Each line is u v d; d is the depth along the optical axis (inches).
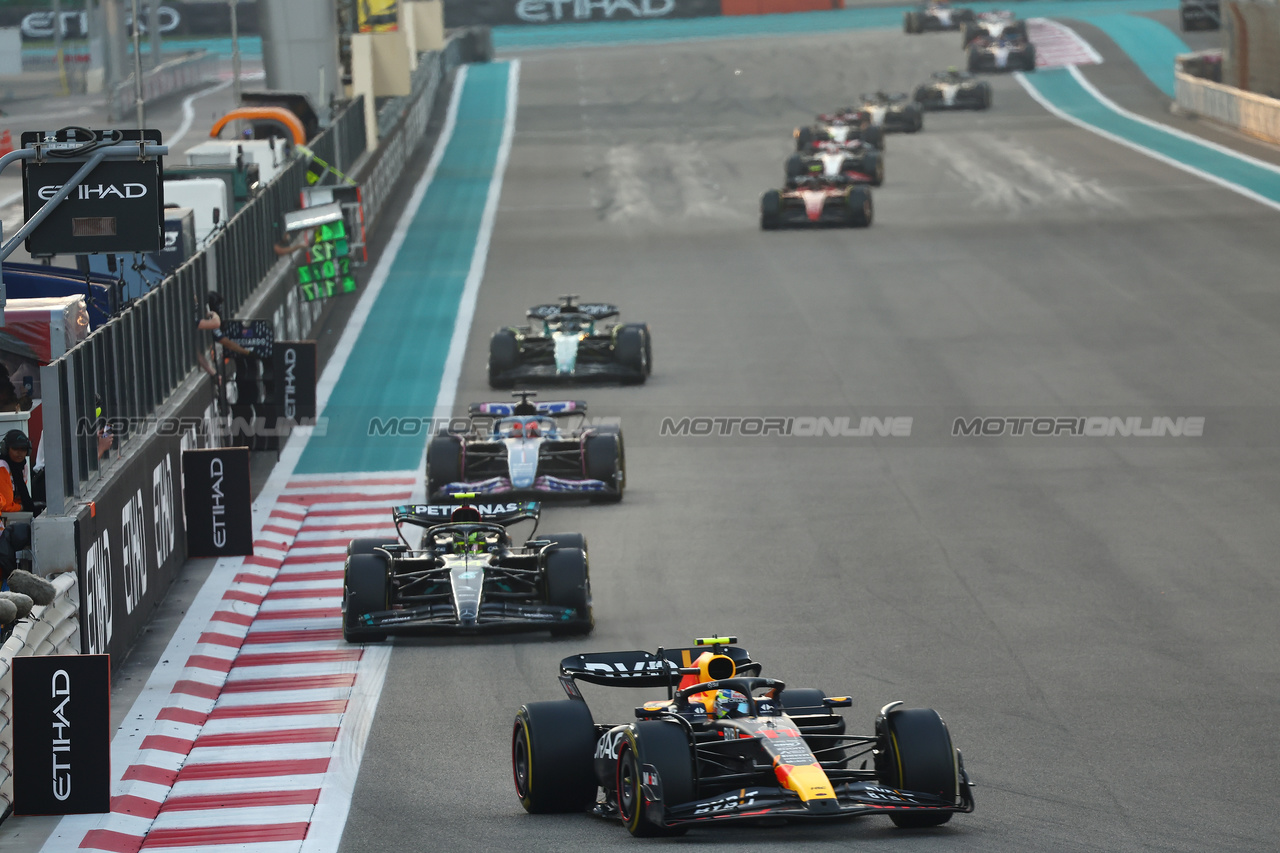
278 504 3019.2
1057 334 4298.7
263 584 2536.9
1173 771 1612.9
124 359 2351.1
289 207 4426.7
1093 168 7253.9
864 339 4328.3
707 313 4736.7
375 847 1477.6
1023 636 2129.7
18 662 1598.2
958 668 2001.7
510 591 2329.0
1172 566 2442.2
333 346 4441.4
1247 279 4896.7
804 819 1357.0
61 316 2342.5
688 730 1376.7
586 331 3961.6
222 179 3929.6
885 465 3157.0
